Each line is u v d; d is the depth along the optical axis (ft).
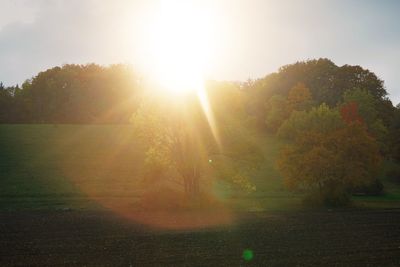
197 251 94.38
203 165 185.37
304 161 189.57
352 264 82.79
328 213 164.96
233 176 184.85
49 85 464.24
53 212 163.12
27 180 234.79
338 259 86.89
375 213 164.76
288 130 337.93
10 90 508.53
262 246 100.32
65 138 330.95
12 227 128.67
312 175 190.39
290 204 193.77
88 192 216.33
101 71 547.90
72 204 185.16
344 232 121.29
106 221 141.69
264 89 460.55
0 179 234.17
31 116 453.58
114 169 265.34
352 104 337.11
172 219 147.43
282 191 233.76
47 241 106.73
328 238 111.55
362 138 191.72
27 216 152.35
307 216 156.15
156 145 189.57
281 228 128.26
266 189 237.45
